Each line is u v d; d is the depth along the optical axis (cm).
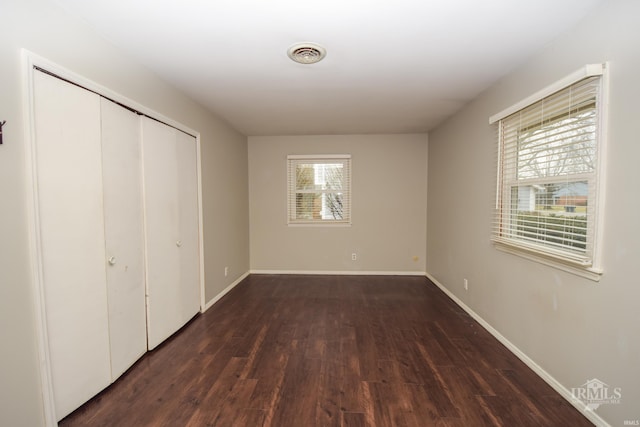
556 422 161
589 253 164
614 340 148
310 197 495
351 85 271
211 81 259
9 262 135
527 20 169
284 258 498
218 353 236
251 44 197
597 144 156
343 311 327
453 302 357
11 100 135
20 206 139
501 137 254
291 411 170
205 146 337
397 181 484
